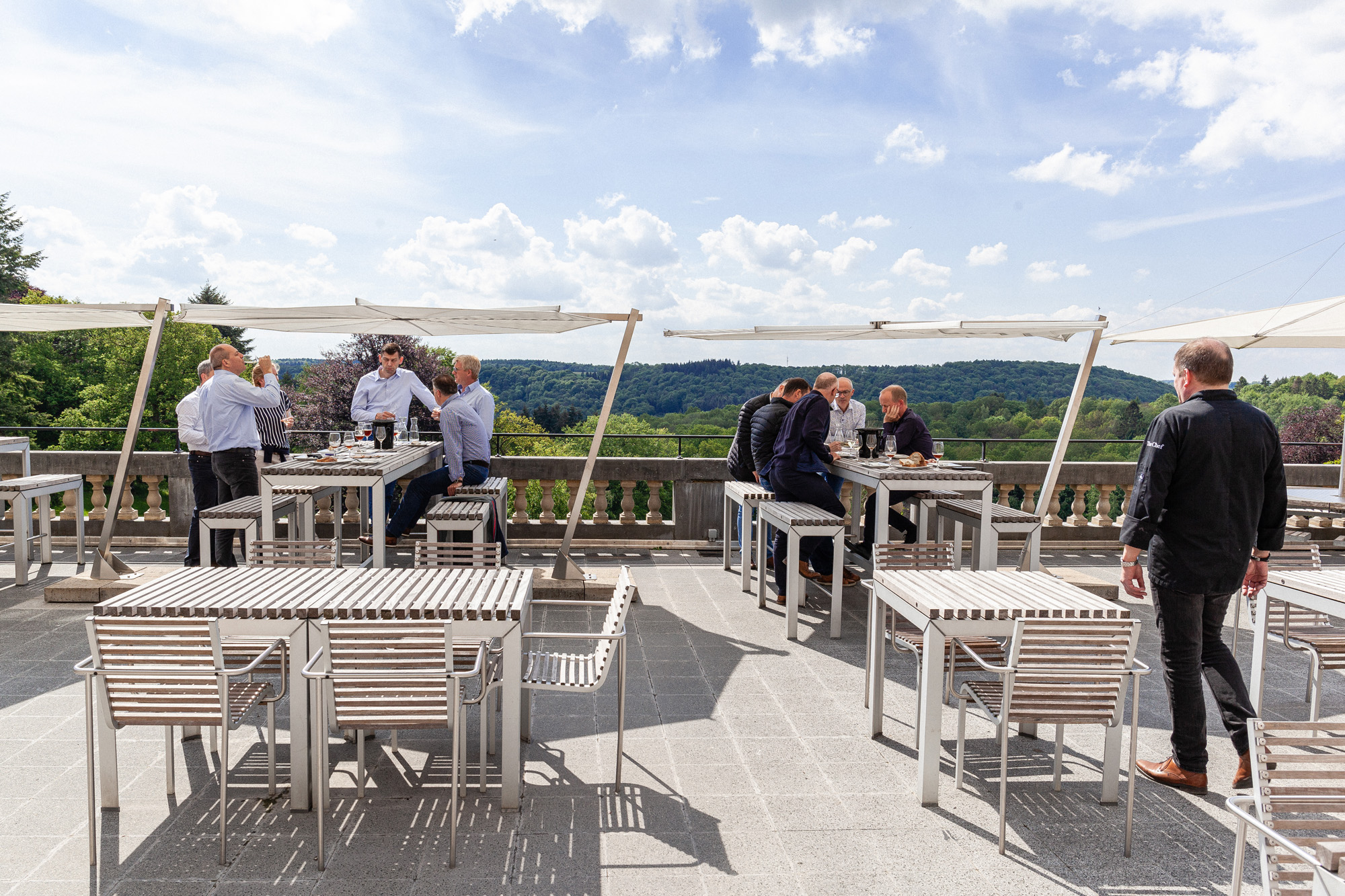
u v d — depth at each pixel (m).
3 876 2.70
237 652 3.66
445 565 4.73
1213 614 3.47
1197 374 3.33
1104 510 9.44
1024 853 2.96
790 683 4.88
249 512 6.13
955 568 4.59
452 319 6.28
